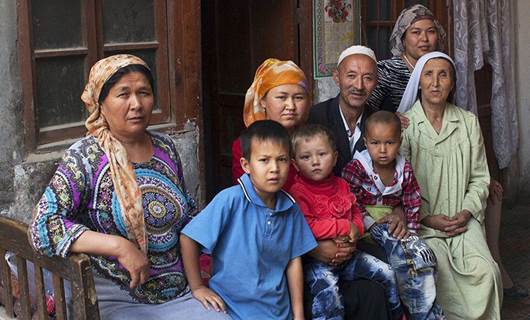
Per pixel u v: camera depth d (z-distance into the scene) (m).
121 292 2.83
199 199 4.28
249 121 3.44
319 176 3.16
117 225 2.78
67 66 3.70
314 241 3.09
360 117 3.76
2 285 3.06
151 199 2.86
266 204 2.94
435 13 5.88
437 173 3.90
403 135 3.92
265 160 2.81
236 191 2.92
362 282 3.30
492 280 3.74
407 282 3.41
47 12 3.58
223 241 2.94
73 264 2.53
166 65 4.10
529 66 6.98
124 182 2.77
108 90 2.74
